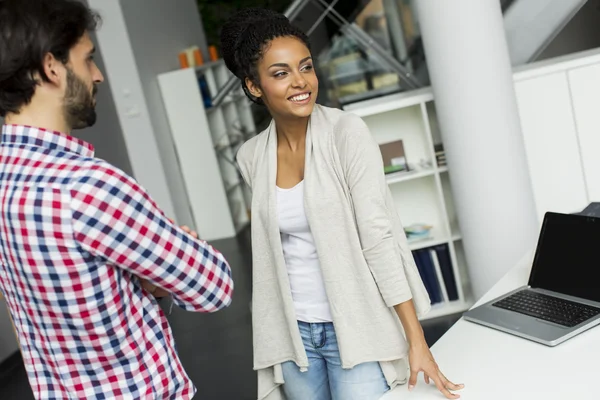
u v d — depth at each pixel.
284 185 1.77
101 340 1.28
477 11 3.25
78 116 1.31
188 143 7.07
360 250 1.65
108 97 7.48
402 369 1.73
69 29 1.24
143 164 6.76
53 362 1.33
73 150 1.29
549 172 3.82
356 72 5.78
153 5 7.52
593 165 3.77
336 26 5.58
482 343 1.74
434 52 3.36
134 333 1.32
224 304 1.38
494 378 1.55
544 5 4.75
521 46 4.93
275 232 1.74
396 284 1.59
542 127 3.77
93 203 1.19
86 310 1.24
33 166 1.23
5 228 1.23
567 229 1.93
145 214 1.24
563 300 1.84
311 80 1.66
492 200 3.42
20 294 1.30
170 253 1.27
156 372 1.35
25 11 1.20
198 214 7.23
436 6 3.27
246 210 7.96
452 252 3.93
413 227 4.06
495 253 3.49
